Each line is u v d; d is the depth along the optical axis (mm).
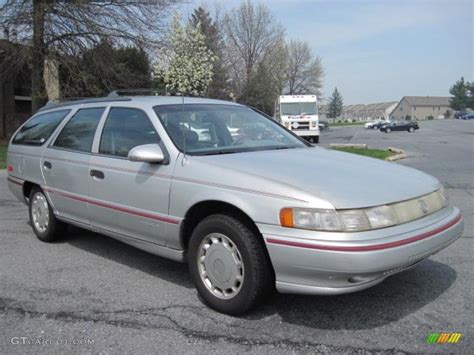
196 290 4152
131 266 4820
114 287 4242
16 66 20797
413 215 3422
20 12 18594
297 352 3076
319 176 3492
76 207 4996
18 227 6543
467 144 25828
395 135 40938
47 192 5441
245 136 4637
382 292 4008
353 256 3023
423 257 3371
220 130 4535
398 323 3455
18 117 27219
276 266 3277
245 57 60312
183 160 3930
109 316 3645
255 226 3439
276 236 3236
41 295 4066
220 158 3898
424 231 3357
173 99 4766
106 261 4988
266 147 4457
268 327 3426
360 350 3088
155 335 3334
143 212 4172
